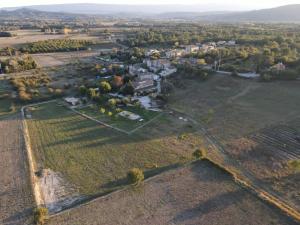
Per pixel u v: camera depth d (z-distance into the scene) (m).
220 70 106.50
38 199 45.72
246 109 76.44
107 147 61.31
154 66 120.50
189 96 89.06
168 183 48.94
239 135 64.25
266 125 67.44
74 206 44.12
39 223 40.53
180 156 57.09
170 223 40.47
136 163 55.16
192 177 50.38
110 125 71.88
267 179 49.22
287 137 61.78
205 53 128.25
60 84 108.69
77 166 54.69
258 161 54.47
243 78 96.25
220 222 40.47
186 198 45.19
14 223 41.00
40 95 94.56
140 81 98.44
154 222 40.69
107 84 96.00
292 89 84.50
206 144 61.62
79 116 78.06
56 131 69.19
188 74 104.62
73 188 48.41
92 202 44.78
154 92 94.88
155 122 73.06
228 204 43.72
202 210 42.69
